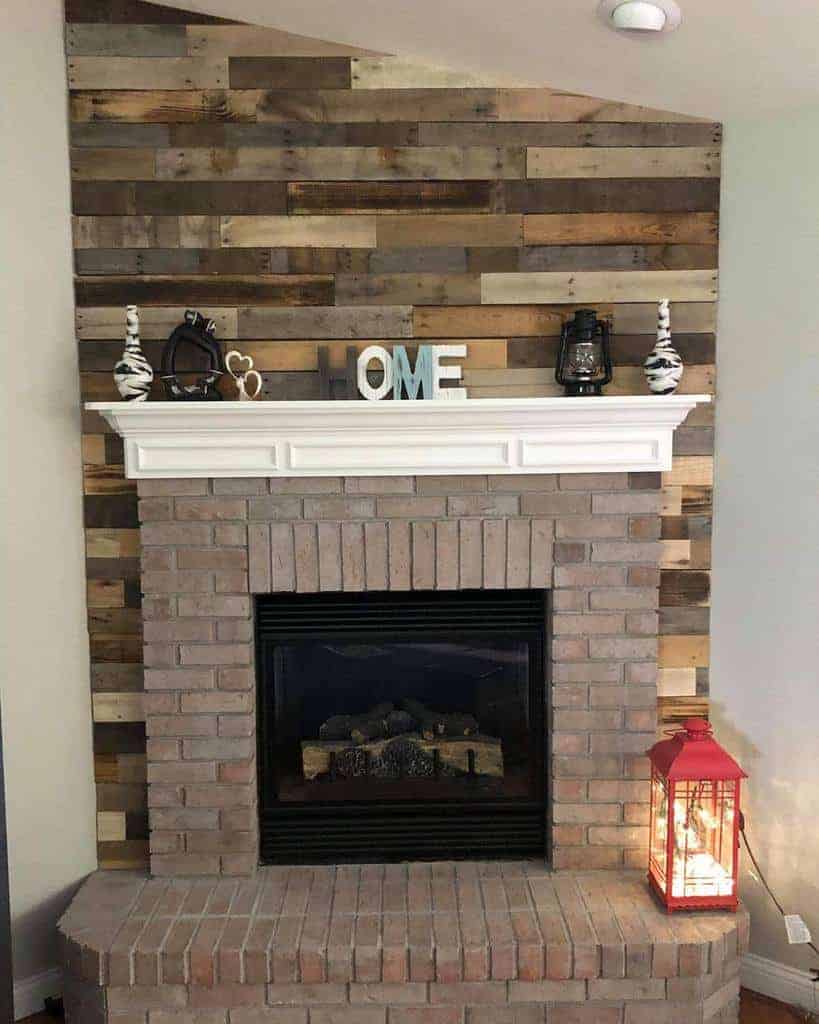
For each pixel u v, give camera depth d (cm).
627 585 269
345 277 271
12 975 254
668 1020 243
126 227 267
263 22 261
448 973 237
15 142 256
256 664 279
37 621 270
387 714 295
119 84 263
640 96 261
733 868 250
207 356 272
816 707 267
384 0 229
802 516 264
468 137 268
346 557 267
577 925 245
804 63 231
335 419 254
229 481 264
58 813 276
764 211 262
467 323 272
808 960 271
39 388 265
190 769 272
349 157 268
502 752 291
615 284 271
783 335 262
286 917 251
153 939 241
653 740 273
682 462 276
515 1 218
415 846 285
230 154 267
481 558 268
